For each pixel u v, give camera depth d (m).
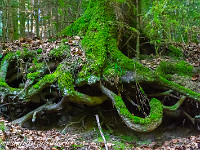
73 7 9.54
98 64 4.99
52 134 4.76
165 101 5.79
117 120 6.00
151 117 4.55
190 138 4.50
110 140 4.96
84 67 5.05
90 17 6.36
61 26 8.98
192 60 6.79
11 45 6.44
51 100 5.57
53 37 7.08
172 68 6.22
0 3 8.09
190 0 8.09
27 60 5.95
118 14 5.99
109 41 5.59
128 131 5.68
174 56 6.98
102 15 5.95
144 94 5.16
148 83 5.12
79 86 5.14
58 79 4.91
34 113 5.16
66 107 5.62
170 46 7.16
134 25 6.68
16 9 9.02
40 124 5.94
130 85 5.23
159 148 4.35
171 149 4.04
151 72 5.10
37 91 5.09
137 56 5.85
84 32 6.33
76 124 5.79
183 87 5.01
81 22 6.61
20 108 6.05
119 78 5.12
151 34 6.73
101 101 5.30
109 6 6.02
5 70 5.63
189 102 5.41
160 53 6.86
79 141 4.52
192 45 7.34
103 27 5.74
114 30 5.89
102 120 5.83
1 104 5.56
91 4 6.57
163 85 5.07
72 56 5.31
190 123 5.51
